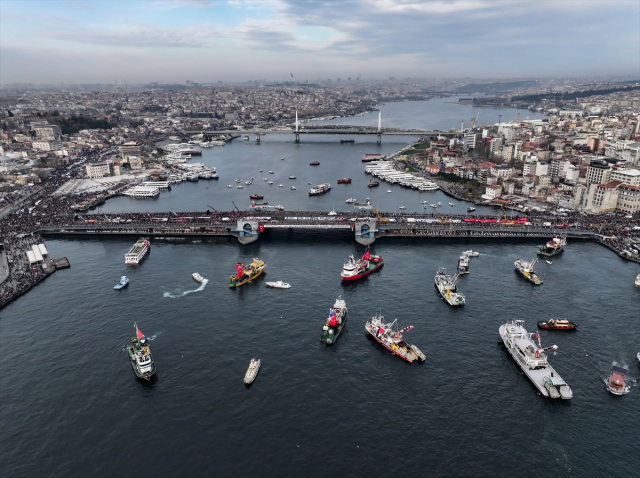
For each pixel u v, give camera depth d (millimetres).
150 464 150000
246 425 165750
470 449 154750
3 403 178625
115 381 191125
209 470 147000
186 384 188375
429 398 179625
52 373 196500
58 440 160625
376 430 163000
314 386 186625
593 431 162500
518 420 167750
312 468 147250
